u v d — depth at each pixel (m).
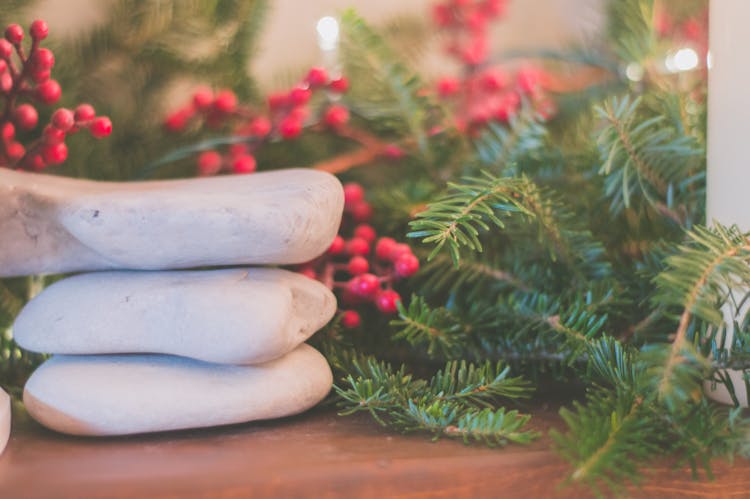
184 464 0.34
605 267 0.44
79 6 0.53
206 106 0.51
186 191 0.40
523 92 0.51
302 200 0.38
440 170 0.50
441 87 0.54
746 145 0.39
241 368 0.38
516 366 0.43
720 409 0.38
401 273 0.44
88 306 0.38
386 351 0.47
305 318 0.40
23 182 0.39
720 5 0.40
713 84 0.40
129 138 0.51
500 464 0.34
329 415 0.40
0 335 0.45
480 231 0.47
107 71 0.51
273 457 0.35
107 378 0.38
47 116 0.48
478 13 0.57
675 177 0.44
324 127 0.51
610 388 0.42
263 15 0.53
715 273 0.33
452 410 0.37
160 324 0.38
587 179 0.48
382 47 0.50
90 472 0.34
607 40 0.55
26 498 0.33
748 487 0.35
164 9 0.51
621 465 0.32
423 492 0.34
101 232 0.37
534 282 0.45
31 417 0.39
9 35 0.42
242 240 0.37
